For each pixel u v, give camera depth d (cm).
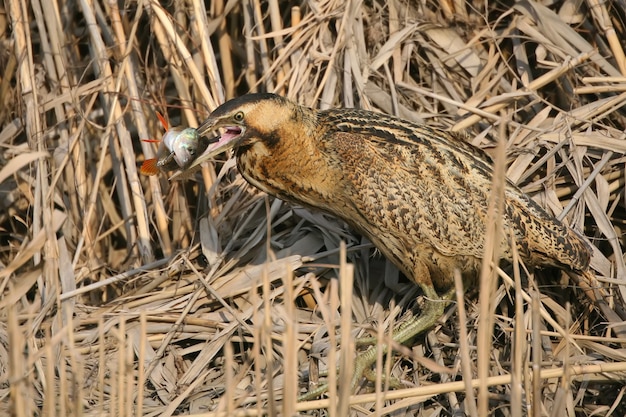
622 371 757
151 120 994
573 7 987
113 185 975
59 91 963
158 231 953
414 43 1002
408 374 836
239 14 1034
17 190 1009
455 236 825
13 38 982
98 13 991
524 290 869
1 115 1013
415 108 989
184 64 980
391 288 887
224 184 974
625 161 896
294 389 568
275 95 816
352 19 966
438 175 823
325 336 847
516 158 920
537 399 649
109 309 884
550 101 990
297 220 936
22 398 562
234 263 898
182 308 872
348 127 845
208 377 823
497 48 988
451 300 845
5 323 858
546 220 825
